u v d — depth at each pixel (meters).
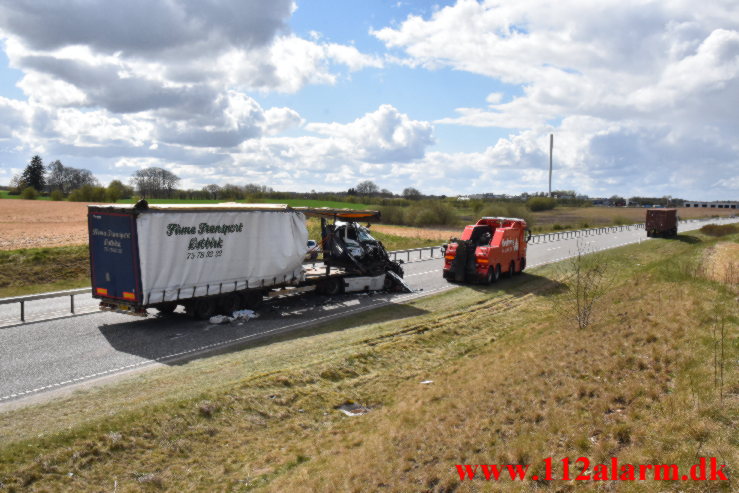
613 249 38.78
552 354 10.72
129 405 8.62
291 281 18.09
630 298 15.20
